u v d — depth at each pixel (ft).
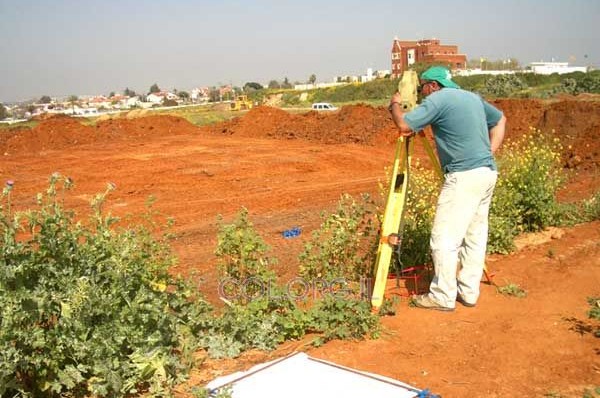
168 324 16.08
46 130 80.02
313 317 17.81
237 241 19.88
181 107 272.31
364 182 55.21
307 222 38.47
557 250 25.02
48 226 14.79
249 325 17.29
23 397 13.11
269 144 79.46
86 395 14.19
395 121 18.34
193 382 14.98
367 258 22.56
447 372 15.47
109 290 15.21
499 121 19.94
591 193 38.91
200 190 52.06
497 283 21.65
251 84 414.21
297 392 13.91
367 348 16.81
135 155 68.59
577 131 67.72
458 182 18.53
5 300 13.11
